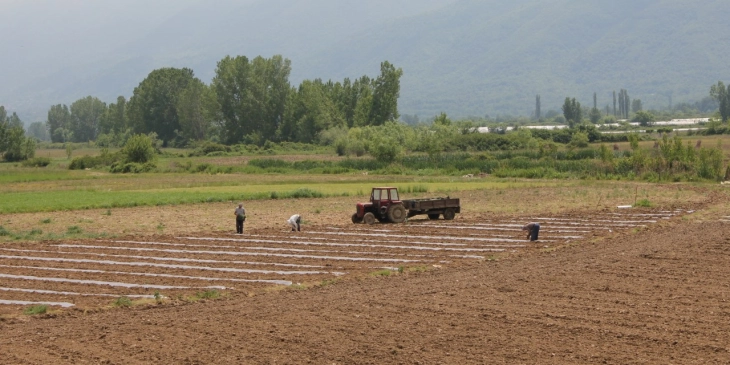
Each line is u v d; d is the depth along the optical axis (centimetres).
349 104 19875
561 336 1948
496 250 3453
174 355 1827
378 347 1867
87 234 4241
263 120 19088
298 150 17362
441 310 2241
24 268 3103
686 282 2625
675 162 9156
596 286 2567
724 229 4016
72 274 2961
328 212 5453
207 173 11638
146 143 12812
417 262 3147
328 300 2402
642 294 2436
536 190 7256
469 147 15062
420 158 12219
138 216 5347
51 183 9506
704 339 1906
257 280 2786
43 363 1775
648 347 1842
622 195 6475
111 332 2044
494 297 2414
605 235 3884
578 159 11381
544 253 3328
